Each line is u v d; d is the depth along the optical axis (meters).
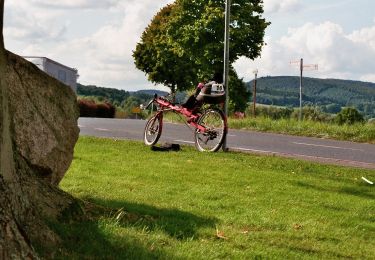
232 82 55.62
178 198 8.05
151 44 65.44
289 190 9.30
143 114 62.22
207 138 14.49
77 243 4.75
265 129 27.19
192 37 50.53
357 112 49.88
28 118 5.69
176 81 63.44
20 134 5.59
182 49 51.41
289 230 6.53
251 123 28.50
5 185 4.02
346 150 17.38
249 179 10.17
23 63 5.79
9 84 5.57
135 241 5.12
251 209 7.58
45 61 30.78
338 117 28.47
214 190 8.84
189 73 61.19
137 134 19.17
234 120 29.84
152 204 7.41
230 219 6.82
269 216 7.16
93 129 21.16
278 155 14.81
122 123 26.56
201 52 50.56
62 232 4.82
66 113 6.19
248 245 5.70
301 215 7.42
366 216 7.67
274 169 11.89
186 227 6.11
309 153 15.98
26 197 4.44
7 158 4.10
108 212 6.09
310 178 10.81
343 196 9.09
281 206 7.93
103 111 58.03
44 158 5.80
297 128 26.23
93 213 5.89
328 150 17.11
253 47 50.94
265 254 5.39
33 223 4.45
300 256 5.48
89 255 4.55
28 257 3.77
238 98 55.97
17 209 4.19
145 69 66.50
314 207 8.05
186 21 51.62
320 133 25.09
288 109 53.97
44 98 5.95
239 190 9.04
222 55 50.31
